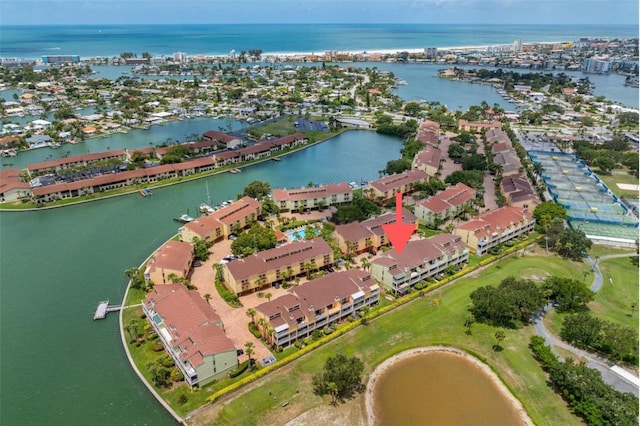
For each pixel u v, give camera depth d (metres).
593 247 169.25
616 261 159.25
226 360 103.38
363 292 127.38
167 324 112.12
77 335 120.25
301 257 145.25
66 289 140.50
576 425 92.69
